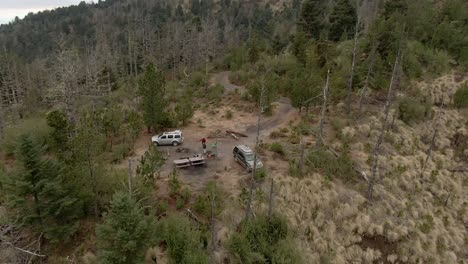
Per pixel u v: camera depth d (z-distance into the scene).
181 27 105.94
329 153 27.89
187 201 22.95
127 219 15.59
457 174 31.53
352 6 59.38
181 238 17.78
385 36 42.12
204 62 76.69
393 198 25.34
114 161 28.78
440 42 49.38
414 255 22.27
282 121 38.31
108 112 36.19
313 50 42.69
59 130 24.75
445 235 24.66
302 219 22.38
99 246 16.61
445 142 34.72
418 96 39.53
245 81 55.72
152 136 35.25
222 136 34.97
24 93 74.38
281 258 17.98
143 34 87.75
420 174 29.36
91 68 61.47
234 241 18.80
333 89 36.44
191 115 38.47
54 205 19.70
